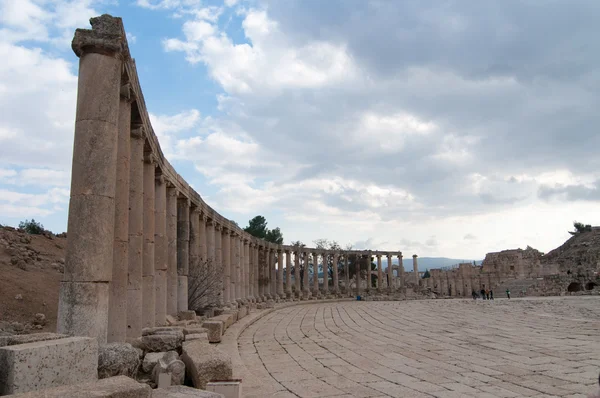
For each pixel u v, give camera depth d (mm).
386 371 11266
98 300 10180
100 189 10586
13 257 24688
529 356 13195
